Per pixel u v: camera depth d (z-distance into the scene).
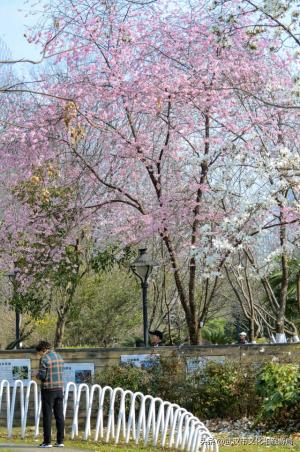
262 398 17.50
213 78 20.47
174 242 22.77
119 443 14.51
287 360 18.39
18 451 12.92
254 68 20.88
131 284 32.50
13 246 23.22
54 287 24.53
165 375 18.50
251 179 19.25
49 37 21.27
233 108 21.16
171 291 31.78
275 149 19.86
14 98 23.64
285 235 20.33
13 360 18.91
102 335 32.66
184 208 20.78
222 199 19.95
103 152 21.94
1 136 21.30
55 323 31.62
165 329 32.94
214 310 34.09
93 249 24.36
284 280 24.44
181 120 21.14
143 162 21.30
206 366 18.56
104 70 20.95
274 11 18.23
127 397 18.14
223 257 18.62
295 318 30.45
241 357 18.70
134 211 23.03
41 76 22.25
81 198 22.75
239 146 19.95
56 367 13.82
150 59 20.94
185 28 20.83
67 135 21.25
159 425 14.47
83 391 18.53
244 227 18.69
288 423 16.48
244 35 20.06
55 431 17.05
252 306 26.98
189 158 20.44
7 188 22.88
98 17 21.19
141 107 20.64
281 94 20.95
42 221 22.77
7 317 33.53
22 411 15.39
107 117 21.14
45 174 21.94
